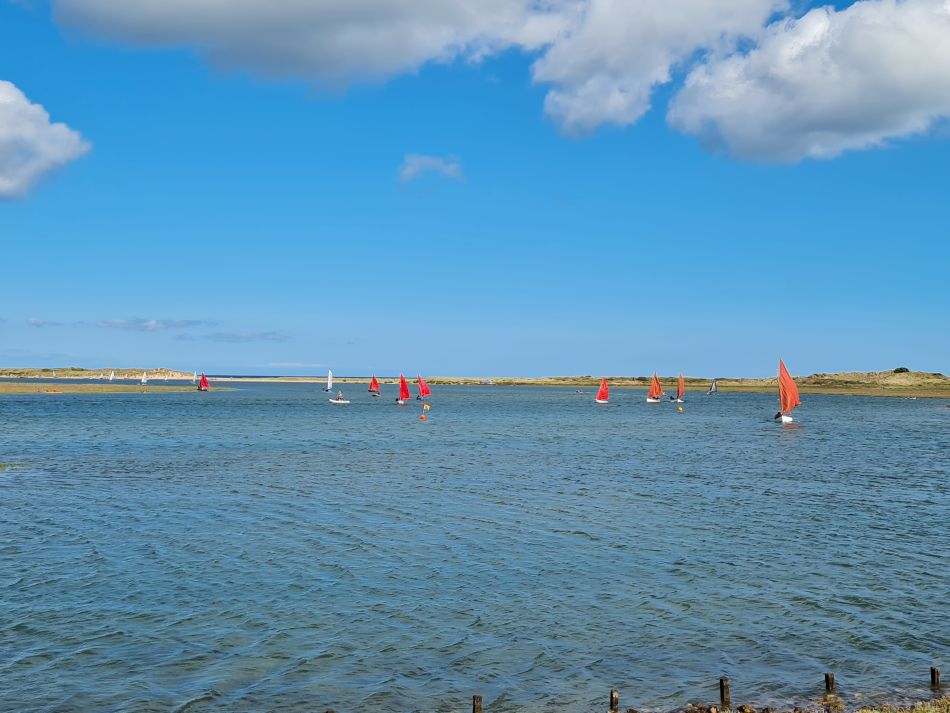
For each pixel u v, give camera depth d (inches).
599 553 1180.5
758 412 6363.2
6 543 1217.4
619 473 2145.7
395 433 3668.8
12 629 833.5
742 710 644.1
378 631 839.1
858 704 664.4
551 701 671.8
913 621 876.0
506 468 2247.8
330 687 698.8
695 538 1288.1
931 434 3848.4
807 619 882.8
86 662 749.9
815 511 1546.5
